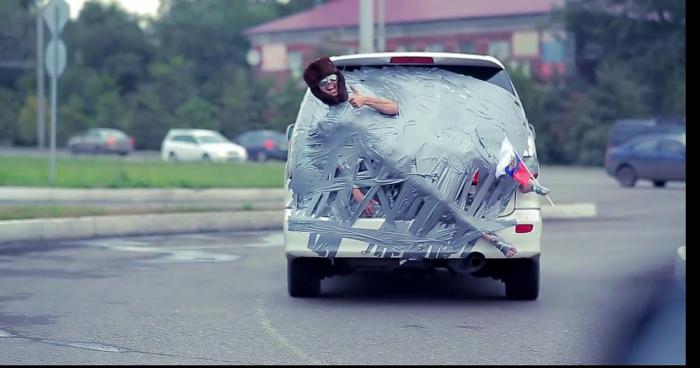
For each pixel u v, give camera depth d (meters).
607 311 10.42
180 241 16.62
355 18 73.25
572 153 56.97
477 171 10.12
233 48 78.44
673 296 11.16
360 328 9.58
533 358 8.33
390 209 10.10
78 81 71.06
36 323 9.73
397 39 70.44
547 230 18.91
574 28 60.50
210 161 47.78
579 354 8.45
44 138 67.56
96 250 15.23
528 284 10.88
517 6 66.44
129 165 41.09
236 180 30.39
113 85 71.62
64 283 12.13
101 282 12.23
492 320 9.97
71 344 8.83
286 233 10.28
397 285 12.42
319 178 10.23
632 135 41.19
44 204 21.55
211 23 82.31
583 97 57.81
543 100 58.25
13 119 69.50
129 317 10.05
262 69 76.69
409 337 9.16
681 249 12.57
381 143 10.15
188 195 24.05
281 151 54.50
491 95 10.50
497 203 10.13
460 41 68.06
